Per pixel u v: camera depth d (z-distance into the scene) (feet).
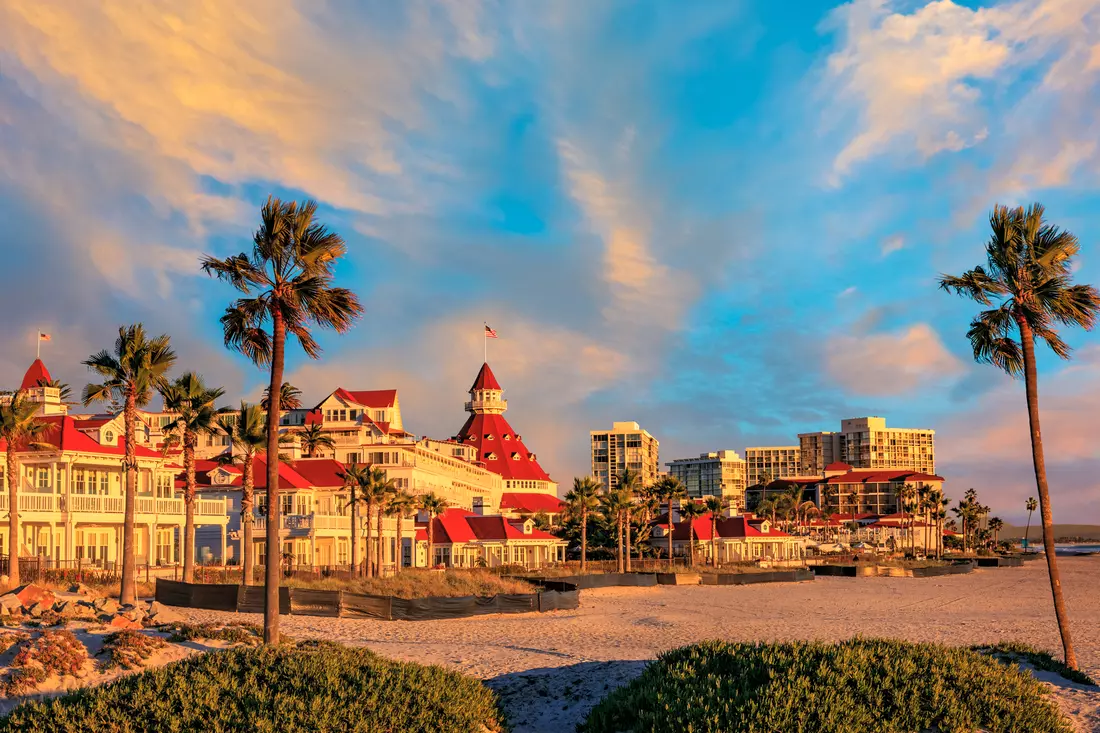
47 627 102.22
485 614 193.06
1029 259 110.32
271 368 107.14
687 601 259.60
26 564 179.52
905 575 414.41
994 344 115.24
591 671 109.09
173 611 155.22
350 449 359.46
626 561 390.21
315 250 106.93
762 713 72.43
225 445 334.44
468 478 463.83
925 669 81.25
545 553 407.23
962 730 72.84
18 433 157.99
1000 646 107.24
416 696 77.97
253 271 106.11
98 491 212.43
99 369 150.61
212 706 71.15
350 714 72.33
